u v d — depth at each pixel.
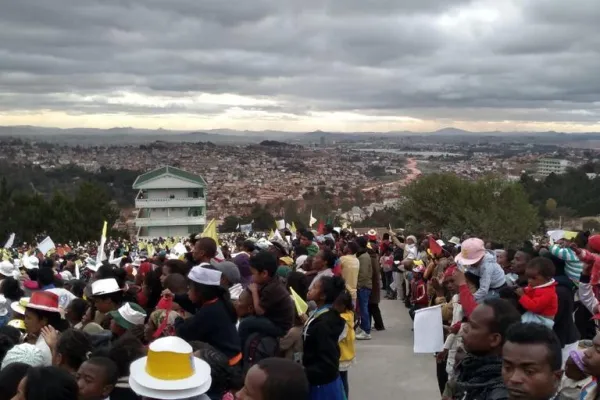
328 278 5.41
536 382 2.79
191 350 3.89
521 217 45.78
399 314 13.53
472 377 3.46
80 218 59.09
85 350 4.53
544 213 69.88
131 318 5.84
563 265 7.12
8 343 5.29
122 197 147.75
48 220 57.06
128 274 10.29
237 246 13.49
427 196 47.72
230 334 5.19
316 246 12.66
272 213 107.25
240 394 3.05
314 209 114.94
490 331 3.42
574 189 78.69
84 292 8.34
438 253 9.57
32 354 4.72
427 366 9.15
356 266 9.35
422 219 48.28
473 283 6.23
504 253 8.26
